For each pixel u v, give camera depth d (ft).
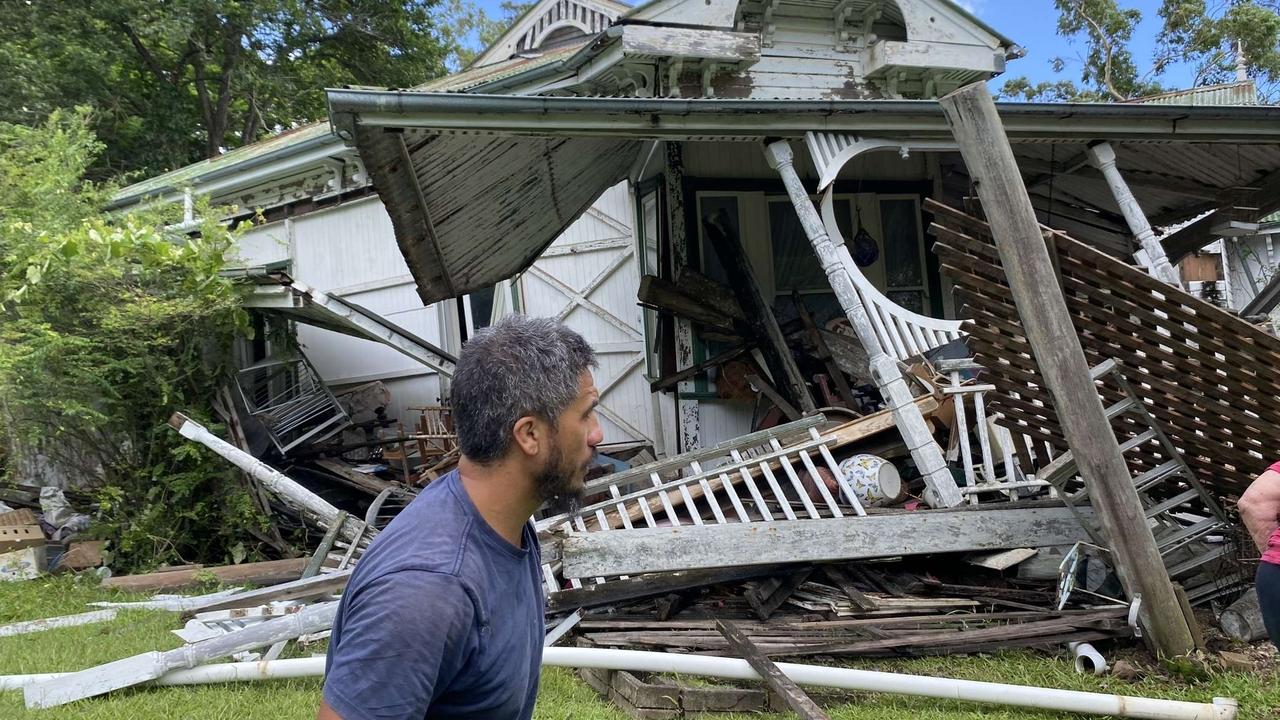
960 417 18.78
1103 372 14.37
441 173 18.37
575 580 15.69
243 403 26.68
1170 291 12.81
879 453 20.34
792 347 26.73
